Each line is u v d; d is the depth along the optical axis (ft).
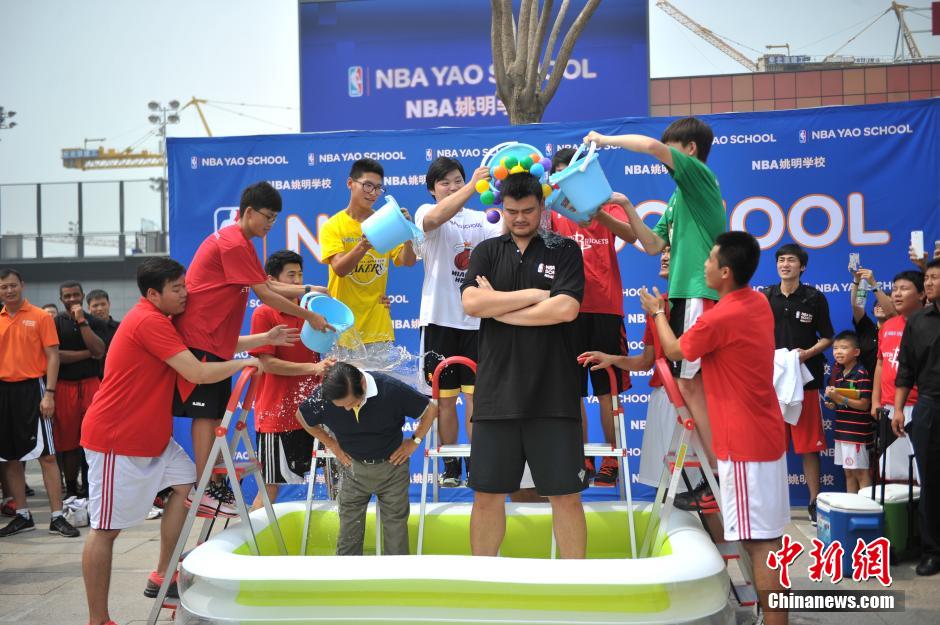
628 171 19.15
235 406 11.69
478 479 11.26
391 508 12.32
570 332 11.23
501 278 11.30
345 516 12.44
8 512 21.93
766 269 19.08
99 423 11.91
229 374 12.20
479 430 11.31
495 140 19.56
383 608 9.74
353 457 12.22
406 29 37.27
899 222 18.58
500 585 9.50
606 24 36.01
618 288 14.61
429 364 14.40
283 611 9.82
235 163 20.12
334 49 37.52
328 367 12.76
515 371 10.99
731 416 10.89
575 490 11.02
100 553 11.90
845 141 18.72
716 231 11.94
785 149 18.89
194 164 20.16
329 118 37.58
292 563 9.89
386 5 37.29
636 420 19.25
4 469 21.62
